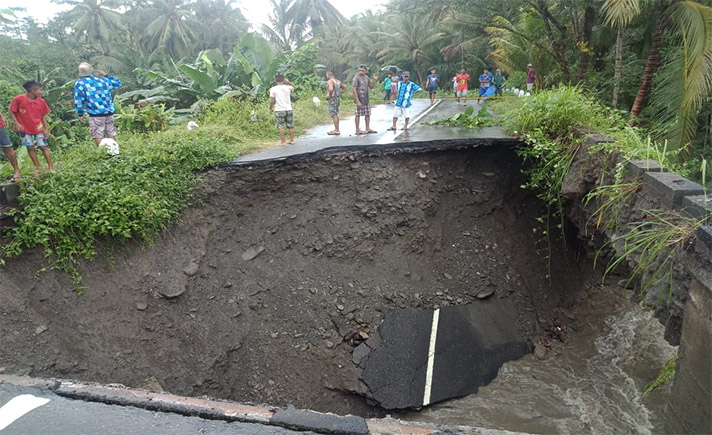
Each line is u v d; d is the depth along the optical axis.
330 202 8.23
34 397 3.47
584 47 12.59
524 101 10.01
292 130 9.05
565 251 9.47
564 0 11.86
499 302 8.48
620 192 5.77
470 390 7.21
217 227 7.55
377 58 34.84
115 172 6.82
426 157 8.78
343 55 38.41
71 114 14.85
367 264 8.16
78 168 6.80
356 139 9.19
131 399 3.43
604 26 12.48
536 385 7.26
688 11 8.66
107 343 5.95
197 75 14.53
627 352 7.85
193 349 6.51
